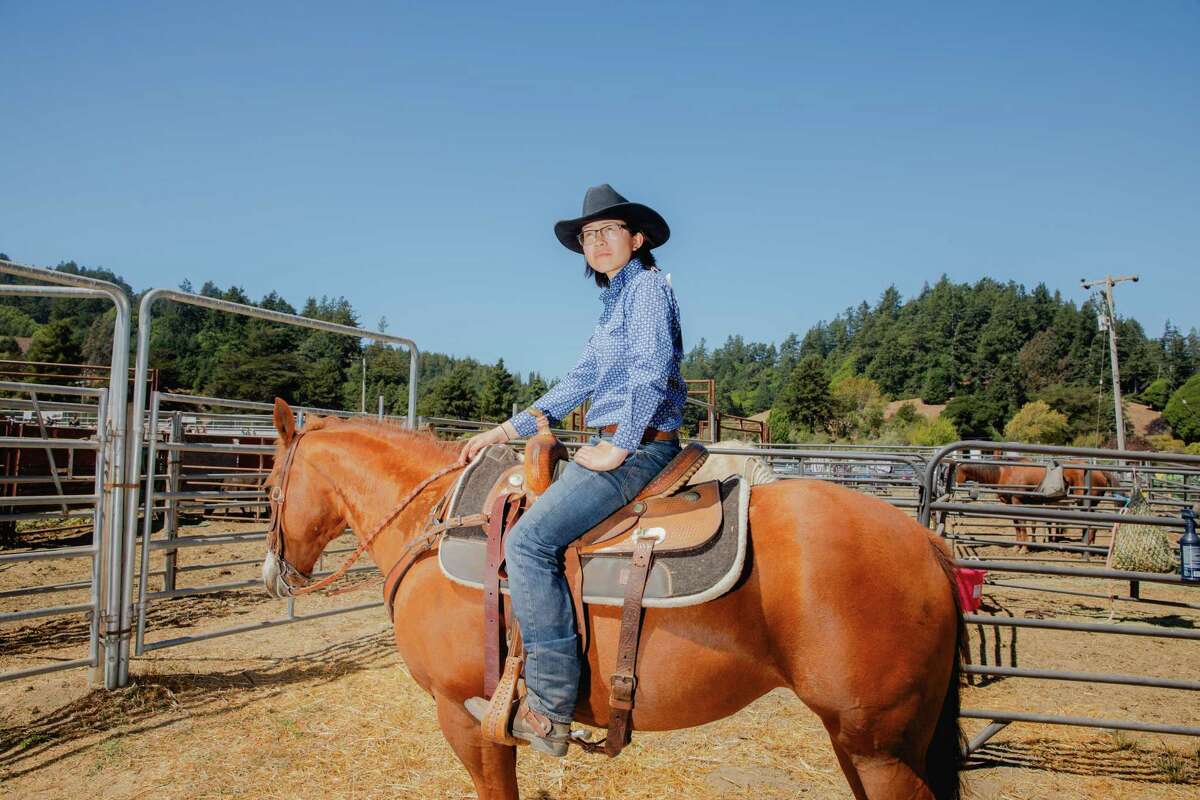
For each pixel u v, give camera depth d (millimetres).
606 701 2248
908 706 2121
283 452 3078
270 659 5449
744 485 2334
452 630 2381
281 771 3660
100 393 4613
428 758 3832
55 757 3748
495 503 2396
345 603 7316
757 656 2189
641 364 2242
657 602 2127
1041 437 70562
